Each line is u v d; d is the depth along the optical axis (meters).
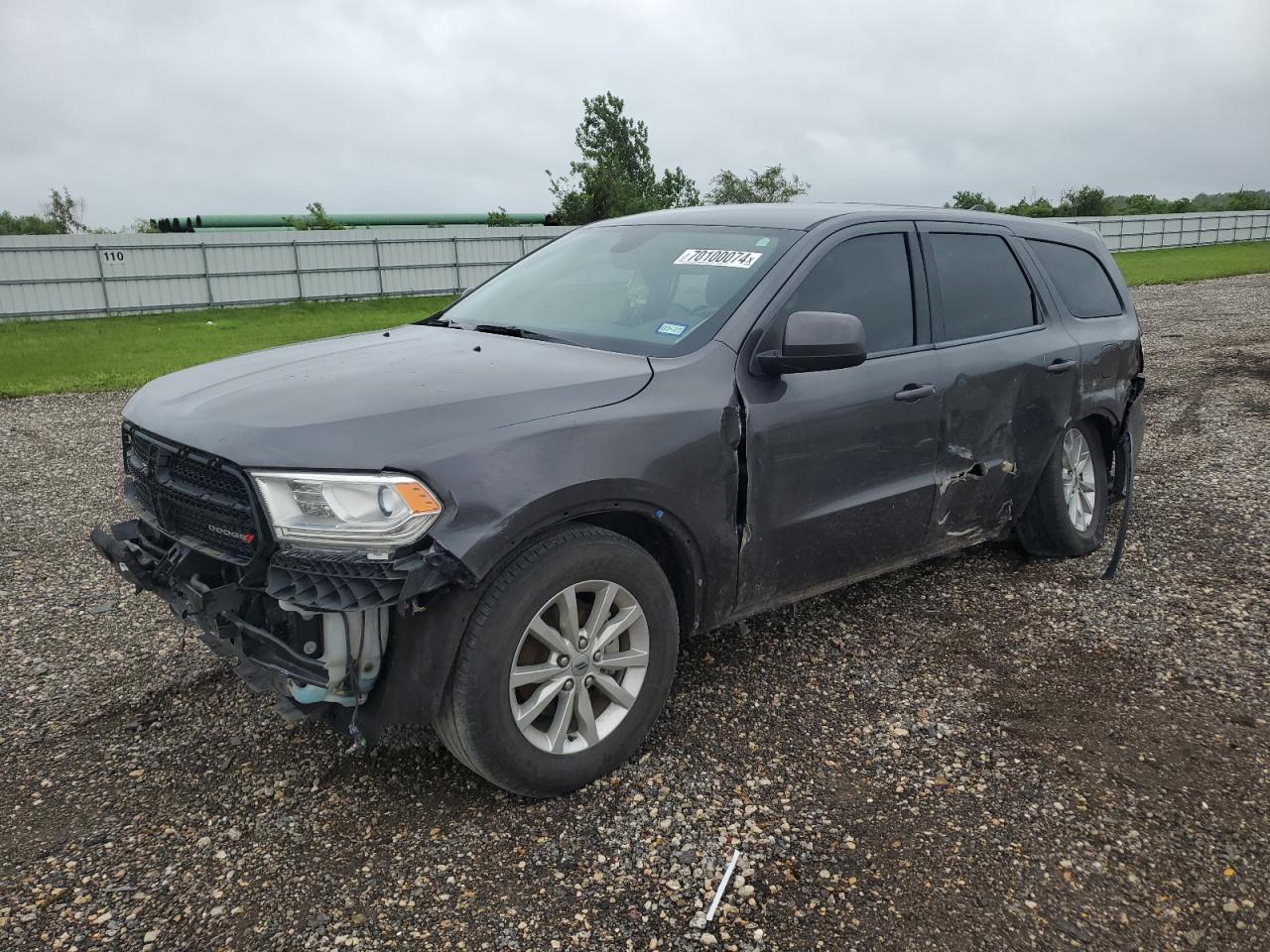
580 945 2.34
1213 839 2.77
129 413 3.29
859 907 2.48
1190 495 6.33
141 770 3.10
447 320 4.09
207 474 2.75
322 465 2.52
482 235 36.00
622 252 4.05
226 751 3.21
